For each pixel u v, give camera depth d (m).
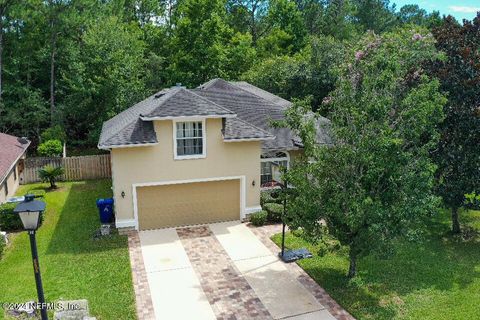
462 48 17.05
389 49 20.39
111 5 42.25
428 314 12.23
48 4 34.78
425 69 17.53
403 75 16.95
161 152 18.27
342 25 58.34
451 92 16.66
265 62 38.59
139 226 18.91
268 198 20.78
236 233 18.50
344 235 13.05
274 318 12.09
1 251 16.09
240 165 19.50
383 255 12.60
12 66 36.00
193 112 18.12
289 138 21.64
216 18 40.16
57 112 34.47
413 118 12.91
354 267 14.04
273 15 55.19
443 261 15.79
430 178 13.09
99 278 14.41
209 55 40.19
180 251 16.64
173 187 18.97
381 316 12.11
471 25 17.48
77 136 37.38
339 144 13.17
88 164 28.52
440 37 17.77
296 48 54.22
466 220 20.12
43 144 29.72
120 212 18.38
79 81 33.03
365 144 12.23
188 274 14.74
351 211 12.02
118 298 13.12
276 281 14.23
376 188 12.67
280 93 34.91
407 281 14.21
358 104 12.91
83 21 36.00
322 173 13.15
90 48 33.53
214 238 17.95
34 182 28.00
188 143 18.69
